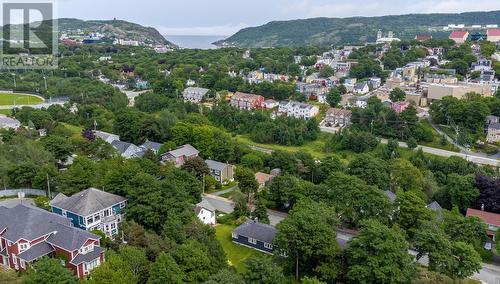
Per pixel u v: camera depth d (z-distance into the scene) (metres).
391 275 57.44
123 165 88.38
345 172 101.19
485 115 139.50
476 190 91.50
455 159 116.31
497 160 124.44
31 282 49.12
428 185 99.94
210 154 119.38
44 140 109.44
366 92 195.75
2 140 115.19
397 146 131.88
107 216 73.81
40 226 62.22
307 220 65.81
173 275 52.06
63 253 59.41
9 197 87.62
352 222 82.62
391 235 61.03
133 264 54.91
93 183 83.62
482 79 188.38
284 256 68.94
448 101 149.75
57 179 85.69
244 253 74.25
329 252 62.50
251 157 116.81
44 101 190.88
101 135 134.38
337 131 151.50
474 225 75.50
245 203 89.00
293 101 184.50
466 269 62.75
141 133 129.88
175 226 64.69
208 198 99.25
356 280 60.47
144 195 73.44
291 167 109.81
